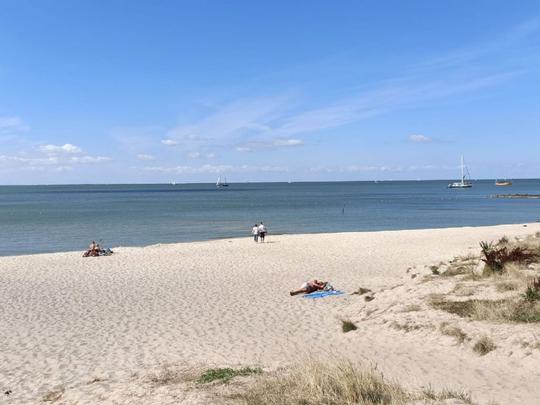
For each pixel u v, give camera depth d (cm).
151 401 768
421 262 2670
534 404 745
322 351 1159
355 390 711
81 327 1475
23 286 2131
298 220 6381
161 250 3316
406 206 9575
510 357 974
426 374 934
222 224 5875
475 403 718
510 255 1736
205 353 1176
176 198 15150
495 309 1201
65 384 1001
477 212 7725
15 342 1330
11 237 4625
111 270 2522
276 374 858
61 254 3172
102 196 18075
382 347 1162
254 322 1485
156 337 1351
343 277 2269
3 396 945
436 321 1240
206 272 2439
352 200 12581
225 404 712
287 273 2395
